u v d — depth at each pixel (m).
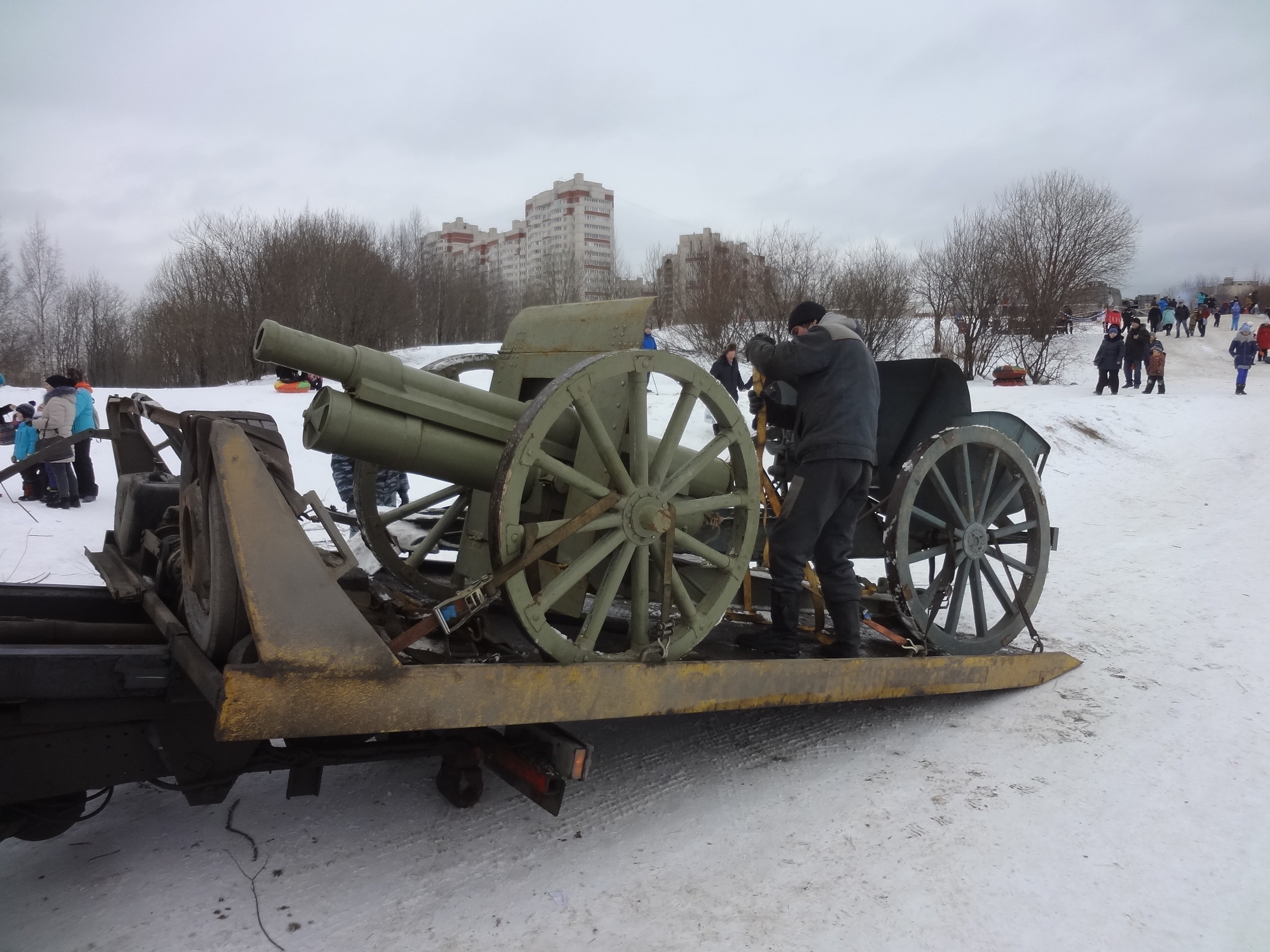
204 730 2.50
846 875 2.83
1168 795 3.42
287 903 2.54
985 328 25.22
